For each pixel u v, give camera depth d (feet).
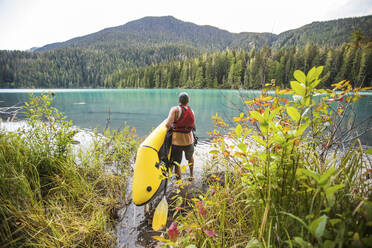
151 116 40.65
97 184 9.68
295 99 3.62
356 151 3.55
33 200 6.59
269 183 3.21
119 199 8.70
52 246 5.30
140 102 72.95
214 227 5.16
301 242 2.39
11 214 5.66
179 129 9.11
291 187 3.22
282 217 3.26
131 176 11.03
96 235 6.25
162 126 10.21
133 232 6.73
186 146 9.39
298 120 3.06
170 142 9.25
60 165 9.36
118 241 6.31
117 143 14.48
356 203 2.92
